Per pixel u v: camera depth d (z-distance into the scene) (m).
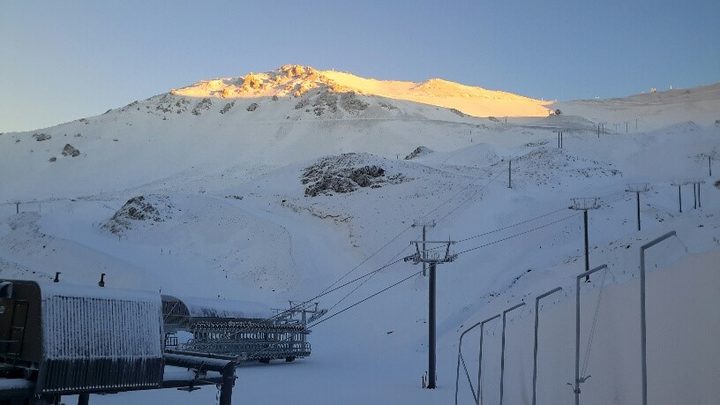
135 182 154.00
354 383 33.62
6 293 14.70
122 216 83.12
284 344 45.53
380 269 67.19
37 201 114.19
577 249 60.66
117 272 61.91
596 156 123.44
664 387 11.25
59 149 180.50
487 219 72.88
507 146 158.50
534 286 44.53
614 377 12.84
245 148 182.12
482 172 99.50
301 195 95.69
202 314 42.41
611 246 44.44
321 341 53.69
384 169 96.88
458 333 46.66
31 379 14.16
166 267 66.94
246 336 43.66
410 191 85.44
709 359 10.35
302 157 170.12
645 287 12.12
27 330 14.40
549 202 77.81
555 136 157.75
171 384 17.39
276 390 30.88
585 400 13.82
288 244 73.38
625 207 74.31
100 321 15.30
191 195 92.50
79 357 14.61
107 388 15.27
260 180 111.44
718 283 10.38
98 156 174.25
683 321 11.05
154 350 16.39
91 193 142.50
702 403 10.38
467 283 59.22
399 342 50.84
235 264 71.81
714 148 114.69
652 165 114.06
